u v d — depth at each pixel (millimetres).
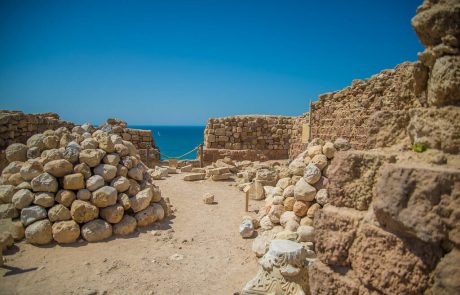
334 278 2396
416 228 1892
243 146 19500
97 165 7035
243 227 6715
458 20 2148
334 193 2543
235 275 5113
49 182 6242
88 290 4523
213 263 5523
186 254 5859
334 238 2412
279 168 13523
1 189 6348
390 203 2014
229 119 19359
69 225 5984
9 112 12055
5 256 5352
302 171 7000
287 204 6691
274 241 4535
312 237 5723
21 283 4613
